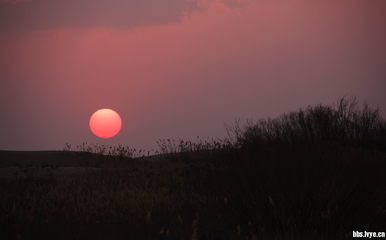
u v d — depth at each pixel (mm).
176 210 5188
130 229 4387
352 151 5371
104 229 4488
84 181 8836
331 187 4242
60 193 7055
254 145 6492
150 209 5289
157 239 4062
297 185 4211
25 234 4230
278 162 4559
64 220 4906
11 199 6625
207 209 4727
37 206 5902
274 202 4180
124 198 6094
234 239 3992
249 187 4387
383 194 4570
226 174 4875
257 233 4031
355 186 4090
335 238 3855
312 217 4094
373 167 4484
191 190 5766
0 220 4758
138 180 8773
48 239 4137
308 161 4473
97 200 6129
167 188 7465
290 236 3818
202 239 4043
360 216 4129
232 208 4430
